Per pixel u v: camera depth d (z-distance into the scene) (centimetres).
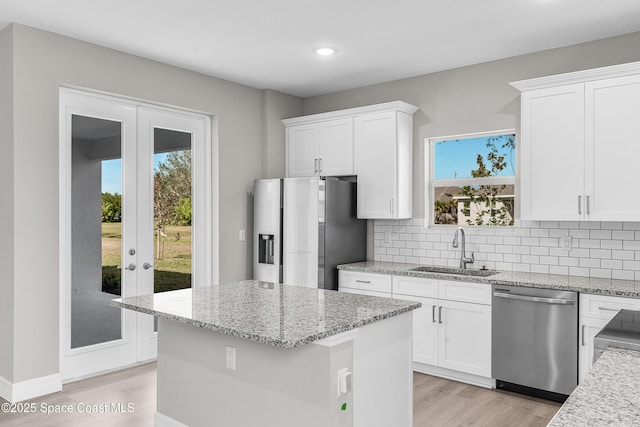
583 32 349
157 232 429
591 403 129
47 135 345
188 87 441
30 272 336
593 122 332
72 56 360
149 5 305
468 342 364
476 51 390
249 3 304
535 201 357
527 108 361
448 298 374
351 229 466
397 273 402
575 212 339
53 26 338
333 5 307
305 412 212
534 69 392
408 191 451
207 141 470
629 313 232
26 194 334
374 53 396
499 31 348
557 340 324
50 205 346
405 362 260
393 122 434
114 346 398
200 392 262
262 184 476
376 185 446
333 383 204
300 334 192
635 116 317
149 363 419
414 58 408
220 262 469
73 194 372
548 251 386
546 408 323
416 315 392
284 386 221
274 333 194
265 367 229
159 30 347
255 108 505
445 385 367
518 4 304
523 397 343
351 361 214
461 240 421
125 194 405
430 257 446
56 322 350
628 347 180
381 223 479
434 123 446
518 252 400
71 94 370
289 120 511
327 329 200
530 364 335
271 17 326
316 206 439
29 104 336
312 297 276
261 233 476
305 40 367
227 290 301
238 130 487
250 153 500
